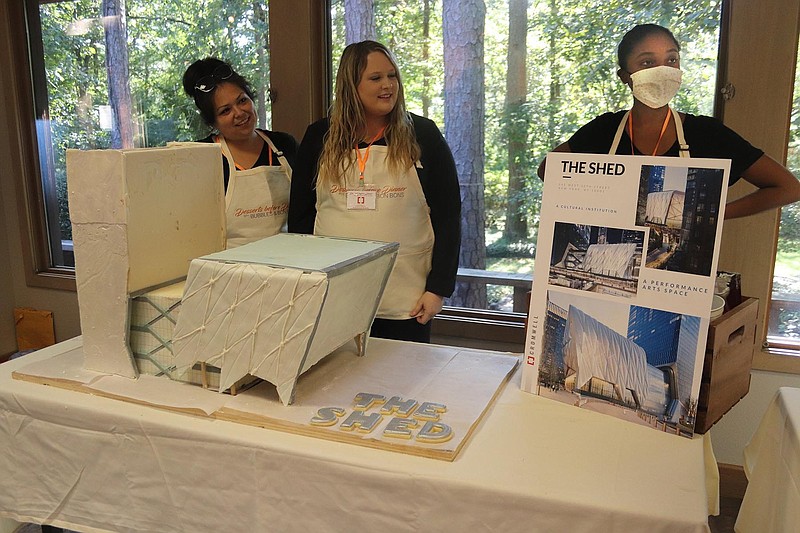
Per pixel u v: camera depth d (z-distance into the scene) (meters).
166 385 1.39
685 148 1.48
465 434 1.16
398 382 1.40
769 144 2.09
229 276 1.27
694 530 0.93
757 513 1.40
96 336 1.44
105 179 1.33
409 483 1.06
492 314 2.61
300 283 1.21
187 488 1.25
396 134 1.89
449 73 2.53
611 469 1.07
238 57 2.81
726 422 2.32
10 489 1.42
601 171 1.21
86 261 1.40
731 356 1.25
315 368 1.48
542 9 2.36
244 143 2.17
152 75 3.03
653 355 1.19
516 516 1.02
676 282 1.15
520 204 2.54
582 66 2.35
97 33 3.08
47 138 3.31
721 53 2.13
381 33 2.57
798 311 2.24
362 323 1.52
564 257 1.28
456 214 1.97
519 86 2.45
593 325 1.26
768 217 2.13
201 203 1.56
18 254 3.38
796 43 2.02
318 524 1.15
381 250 1.42
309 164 2.02
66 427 1.33
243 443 1.17
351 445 1.15
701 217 1.11
